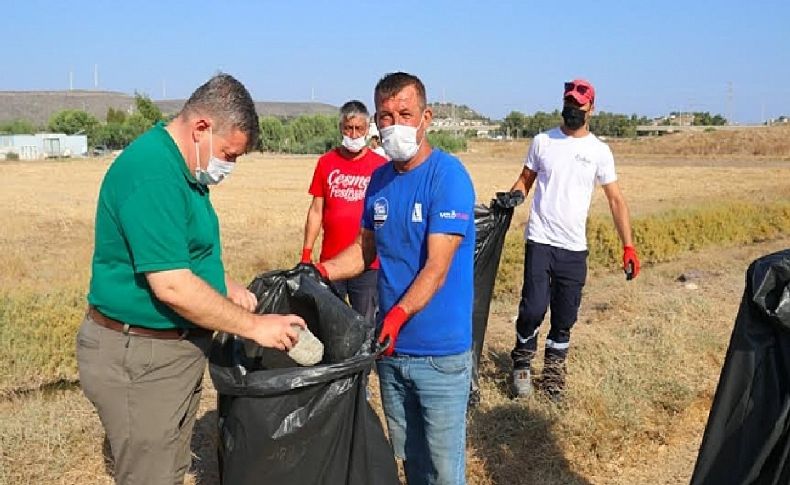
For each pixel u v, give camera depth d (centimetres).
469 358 382
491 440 529
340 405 316
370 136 596
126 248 324
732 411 333
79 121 11456
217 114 326
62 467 471
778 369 322
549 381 596
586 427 534
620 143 10525
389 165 387
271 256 1359
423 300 345
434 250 352
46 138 10150
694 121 17012
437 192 356
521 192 555
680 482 504
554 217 582
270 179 4800
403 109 352
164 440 344
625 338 724
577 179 580
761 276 322
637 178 4541
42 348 702
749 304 331
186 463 369
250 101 336
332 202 593
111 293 329
